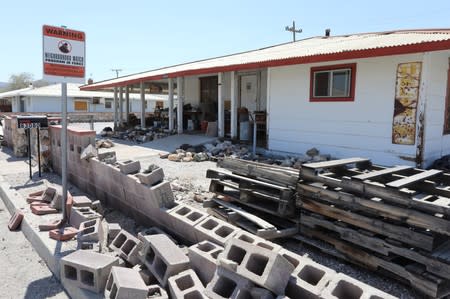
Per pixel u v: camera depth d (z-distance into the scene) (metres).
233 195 4.51
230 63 10.13
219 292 2.40
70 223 4.21
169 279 2.62
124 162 4.80
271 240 3.78
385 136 7.27
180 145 10.86
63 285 3.05
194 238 3.40
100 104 35.72
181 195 5.54
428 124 6.87
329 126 8.26
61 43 3.92
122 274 2.62
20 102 34.44
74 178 6.34
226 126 13.74
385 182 3.55
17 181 6.69
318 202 3.50
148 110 38.03
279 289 2.22
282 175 3.88
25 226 4.31
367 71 7.44
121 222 4.56
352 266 3.31
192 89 16.86
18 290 3.04
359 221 3.14
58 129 7.00
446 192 3.17
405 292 2.86
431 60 6.68
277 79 9.33
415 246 2.74
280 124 9.38
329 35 14.68
